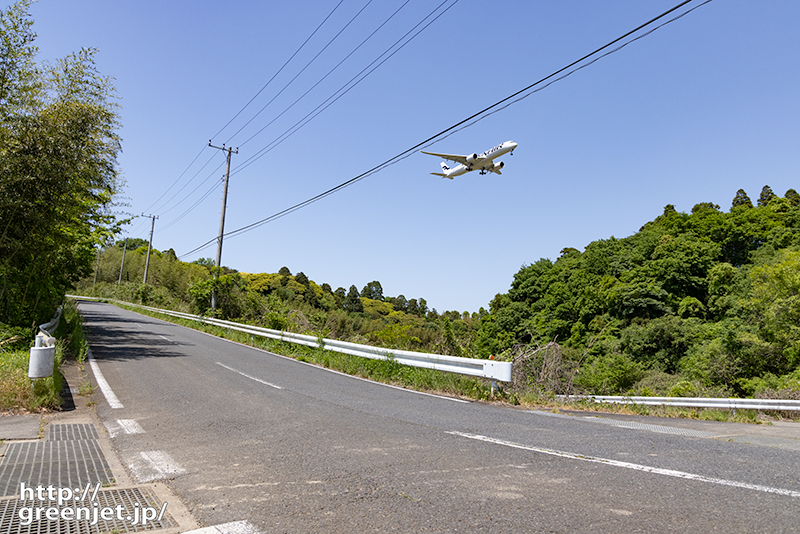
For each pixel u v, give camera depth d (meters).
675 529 2.87
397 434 5.54
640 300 46.94
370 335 19.91
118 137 13.28
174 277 57.56
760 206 66.00
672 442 5.30
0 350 9.61
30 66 11.37
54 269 18.84
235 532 2.86
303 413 6.71
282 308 28.22
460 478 3.89
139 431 5.57
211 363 12.27
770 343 30.64
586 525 2.93
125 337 18.12
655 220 77.81
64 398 7.44
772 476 3.96
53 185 11.69
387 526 2.94
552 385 15.96
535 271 67.19
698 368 33.06
